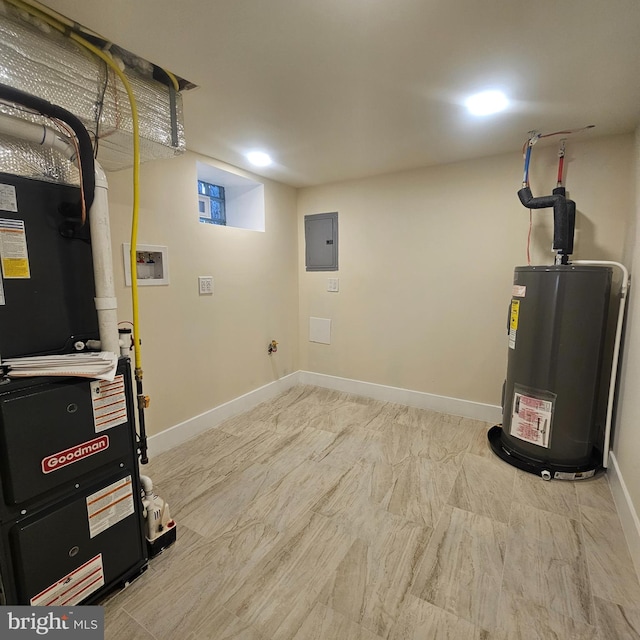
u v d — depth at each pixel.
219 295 2.64
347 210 3.13
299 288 3.53
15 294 1.06
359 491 1.88
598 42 1.21
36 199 1.08
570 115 1.81
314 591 1.29
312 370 3.58
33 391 1.00
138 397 1.42
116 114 1.37
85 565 1.16
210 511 1.72
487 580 1.34
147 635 1.14
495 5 1.04
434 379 2.90
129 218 2.00
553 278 1.92
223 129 1.98
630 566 1.40
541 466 2.02
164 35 1.19
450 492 1.86
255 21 1.11
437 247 2.76
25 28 1.11
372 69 1.39
